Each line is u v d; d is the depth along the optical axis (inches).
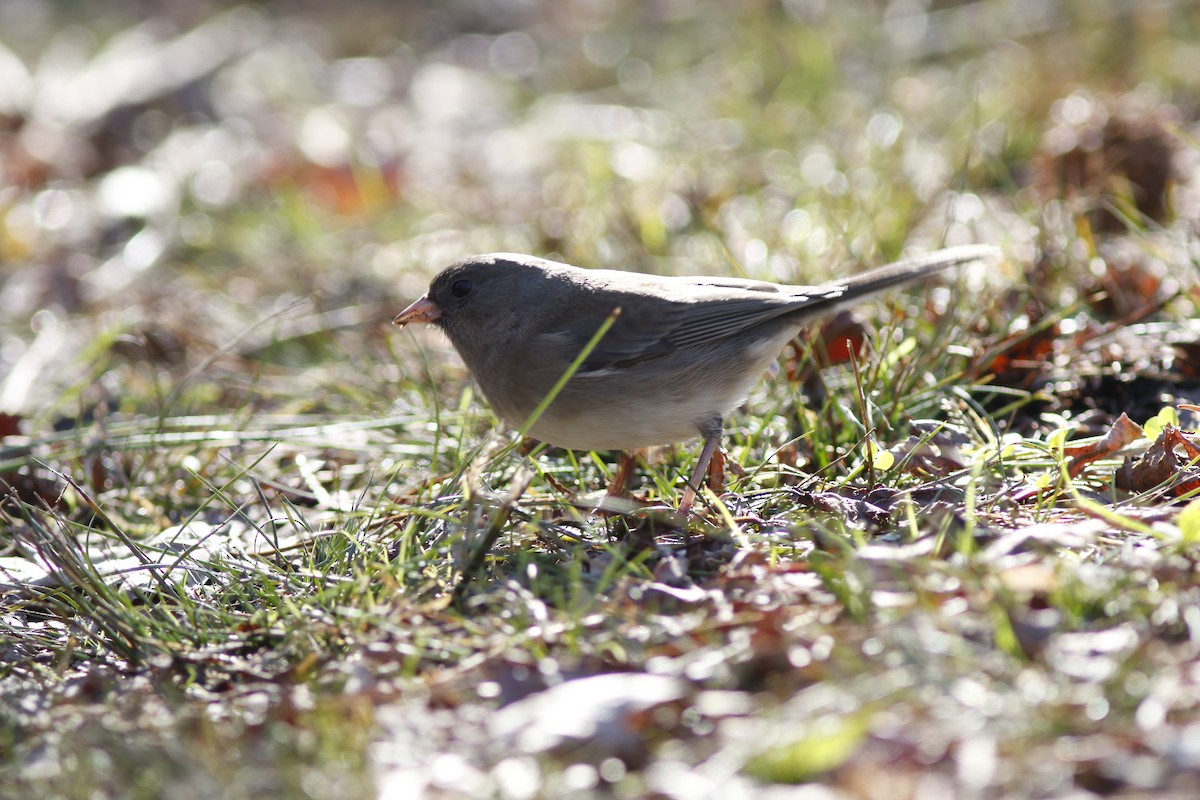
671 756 223.3
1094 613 248.4
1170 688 219.5
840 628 248.2
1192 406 361.7
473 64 883.4
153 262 608.7
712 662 243.8
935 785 204.8
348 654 278.8
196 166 724.0
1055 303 428.1
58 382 500.4
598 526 331.0
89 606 311.1
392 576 302.4
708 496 331.3
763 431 385.1
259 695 264.1
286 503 344.8
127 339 486.9
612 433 356.5
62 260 625.6
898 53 740.7
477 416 410.3
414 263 565.9
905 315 421.7
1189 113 593.0
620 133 688.4
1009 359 404.5
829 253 488.7
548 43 896.9
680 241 533.3
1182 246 446.6
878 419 371.9
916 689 225.0
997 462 336.8
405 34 942.4
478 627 275.6
